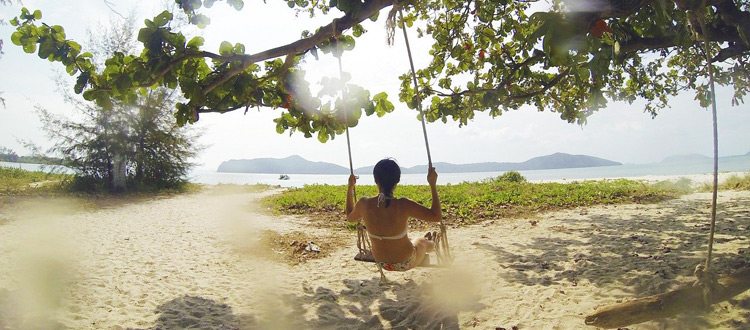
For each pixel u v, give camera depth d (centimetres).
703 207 1240
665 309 347
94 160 2303
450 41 955
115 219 1361
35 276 692
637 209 1298
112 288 646
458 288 623
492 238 973
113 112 2195
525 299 555
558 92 1070
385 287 653
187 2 587
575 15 327
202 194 2375
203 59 644
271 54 606
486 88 977
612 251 773
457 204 1534
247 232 1125
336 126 749
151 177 2536
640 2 328
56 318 522
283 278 708
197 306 579
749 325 418
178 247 942
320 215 1458
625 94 1107
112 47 2212
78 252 872
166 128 2462
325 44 662
